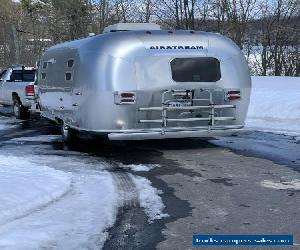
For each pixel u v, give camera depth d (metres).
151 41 7.44
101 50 7.33
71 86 8.07
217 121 7.73
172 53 7.46
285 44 23.30
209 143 8.80
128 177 6.25
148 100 7.37
